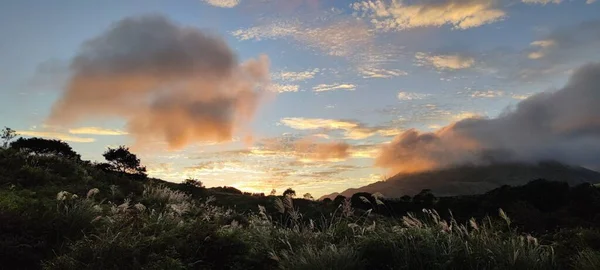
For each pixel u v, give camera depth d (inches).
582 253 265.3
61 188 622.8
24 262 283.7
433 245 261.0
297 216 335.6
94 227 354.6
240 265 295.3
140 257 285.1
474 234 281.7
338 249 272.5
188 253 308.3
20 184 596.4
